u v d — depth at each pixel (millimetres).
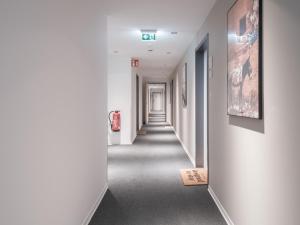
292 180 1325
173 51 5926
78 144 2197
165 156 5570
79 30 2217
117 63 6844
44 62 1523
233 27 2223
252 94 1803
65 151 1875
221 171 2779
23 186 1290
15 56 1220
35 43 1413
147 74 11234
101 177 3162
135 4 3070
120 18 3557
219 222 2521
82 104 2314
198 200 3088
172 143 7250
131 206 2906
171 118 12078
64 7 1851
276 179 1502
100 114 3094
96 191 2885
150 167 4645
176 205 2938
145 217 2629
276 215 1506
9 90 1172
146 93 13391
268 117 1604
